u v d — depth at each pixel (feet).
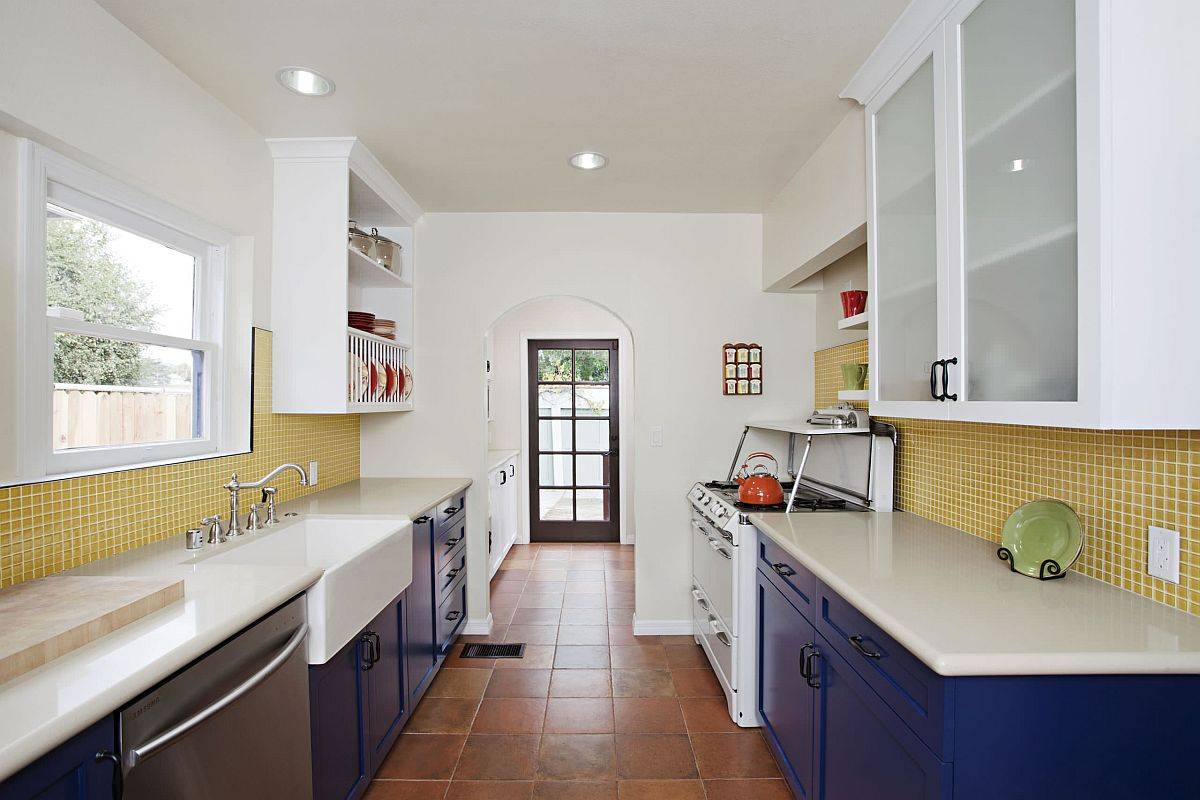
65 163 5.32
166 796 3.54
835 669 5.42
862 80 6.56
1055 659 3.64
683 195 10.53
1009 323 4.39
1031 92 4.17
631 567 15.81
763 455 11.00
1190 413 3.64
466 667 10.02
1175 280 3.63
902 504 8.41
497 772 7.23
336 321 8.36
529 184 10.01
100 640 3.63
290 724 4.89
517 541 18.37
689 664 10.16
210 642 3.78
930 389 5.37
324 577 5.33
